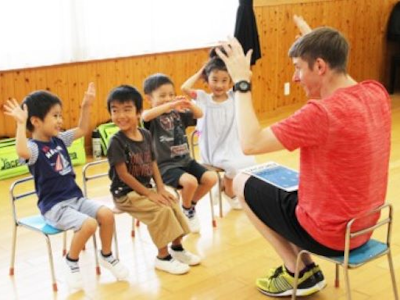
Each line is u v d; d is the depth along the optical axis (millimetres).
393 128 5898
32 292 2701
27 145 2615
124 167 2828
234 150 3564
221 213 3596
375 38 7695
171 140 3293
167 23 5453
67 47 4848
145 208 2828
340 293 2645
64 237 3104
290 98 6852
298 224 2287
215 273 2867
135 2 5168
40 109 2676
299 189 2244
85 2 4863
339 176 2094
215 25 5820
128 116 2826
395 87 7961
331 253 2240
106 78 5141
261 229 2553
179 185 3209
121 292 2689
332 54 2061
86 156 5051
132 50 5262
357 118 2043
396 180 4254
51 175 2701
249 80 2230
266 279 2672
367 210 2154
